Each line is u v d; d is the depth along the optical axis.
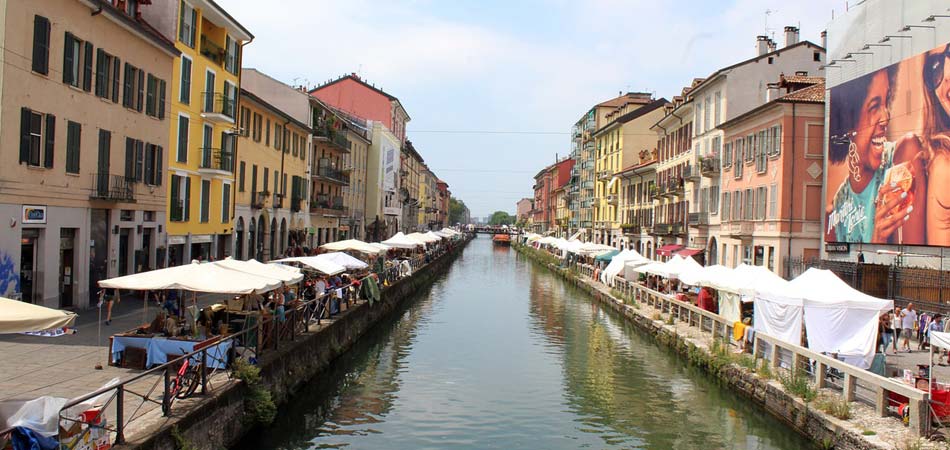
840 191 27.44
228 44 30.64
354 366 20.06
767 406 14.83
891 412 11.99
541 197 137.12
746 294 19.14
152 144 23.48
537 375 19.28
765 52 40.59
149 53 23.02
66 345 13.98
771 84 34.19
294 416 14.70
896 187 23.41
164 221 24.62
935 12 21.97
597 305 36.00
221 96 28.97
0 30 15.34
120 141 21.14
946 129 20.89
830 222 28.16
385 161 69.12
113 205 20.70
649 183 55.44
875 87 24.89
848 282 24.25
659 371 19.97
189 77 26.52
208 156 28.69
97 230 20.19
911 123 22.67
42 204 17.12
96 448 7.85
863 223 25.52
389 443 13.10
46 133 17.19
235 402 11.48
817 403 12.90
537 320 30.31
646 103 69.06
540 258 70.69
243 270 14.79
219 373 12.13
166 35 24.91
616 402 16.45
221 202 30.11
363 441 13.20
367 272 29.19
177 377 10.29
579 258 53.81
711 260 39.50
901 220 23.05
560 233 103.75
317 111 46.06
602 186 74.12
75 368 11.99
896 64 23.61
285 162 39.75
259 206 34.81
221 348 12.14
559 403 16.31
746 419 15.12
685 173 43.00
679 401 16.61
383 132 67.38
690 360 20.12
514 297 39.59
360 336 23.28
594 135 76.31
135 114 22.11
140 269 22.91
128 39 21.42
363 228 64.19
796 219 29.84
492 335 26.05
